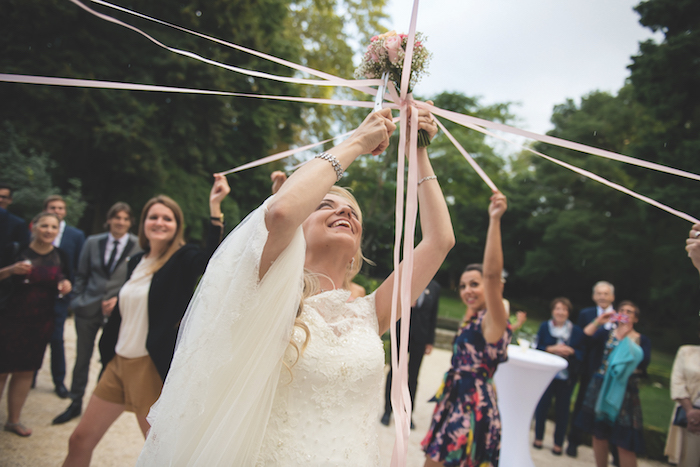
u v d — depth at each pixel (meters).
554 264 22.67
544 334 5.43
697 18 12.93
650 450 5.24
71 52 10.79
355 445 1.30
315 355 1.29
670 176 13.27
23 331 3.70
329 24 16.19
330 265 1.57
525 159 25.34
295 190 1.19
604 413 4.09
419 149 1.74
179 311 2.65
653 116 13.91
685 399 3.73
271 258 1.24
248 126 13.81
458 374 2.97
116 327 2.73
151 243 2.94
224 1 12.03
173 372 1.23
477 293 3.24
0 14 10.36
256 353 1.20
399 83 1.67
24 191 9.55
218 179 2.67
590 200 22.48
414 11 1.40
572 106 23.06
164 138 12.59
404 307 1.39
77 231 5.48
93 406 2.61
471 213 28.09
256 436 1.19
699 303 15.54
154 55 11.72
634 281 20.59
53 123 10.90
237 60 12.80
